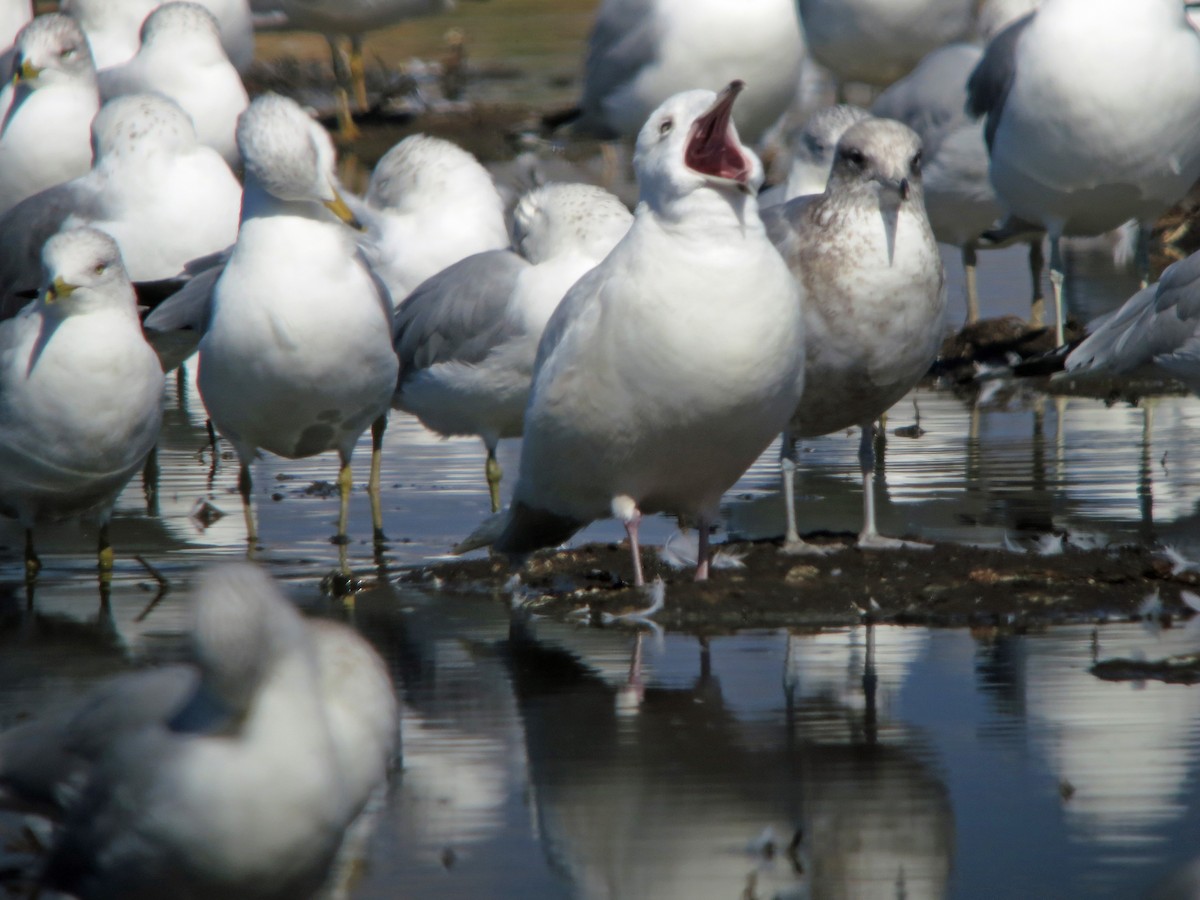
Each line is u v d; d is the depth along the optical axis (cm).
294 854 676
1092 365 1435
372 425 1388
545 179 2448
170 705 713
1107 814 812
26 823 847
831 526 1309
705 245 1043
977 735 905
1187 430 1577
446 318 1406
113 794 680
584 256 1391
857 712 941
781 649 1047
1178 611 1096
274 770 667
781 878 763
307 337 1259
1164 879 700
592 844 798
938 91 1930
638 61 2384
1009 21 2150
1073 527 1282
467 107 3102
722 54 2345
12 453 1191
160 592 1195
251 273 1264
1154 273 2177
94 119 1614
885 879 759
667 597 1138
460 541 1309
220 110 2009
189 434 1683
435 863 782
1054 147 1722
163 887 684
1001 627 1075
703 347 1047
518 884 762
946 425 1625
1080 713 931
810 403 1212
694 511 1153
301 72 3397
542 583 1188
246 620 667
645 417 1073
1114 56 1677
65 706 771
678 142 1039
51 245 1174
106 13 2319
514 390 1397
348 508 1410
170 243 1584
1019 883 752
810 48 2638
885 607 1113
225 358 1273
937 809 823
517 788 855
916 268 1173
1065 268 2238
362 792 764
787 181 1670
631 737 913
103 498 1225
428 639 1080
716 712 945
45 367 1166
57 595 1191
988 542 1251
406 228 1686
